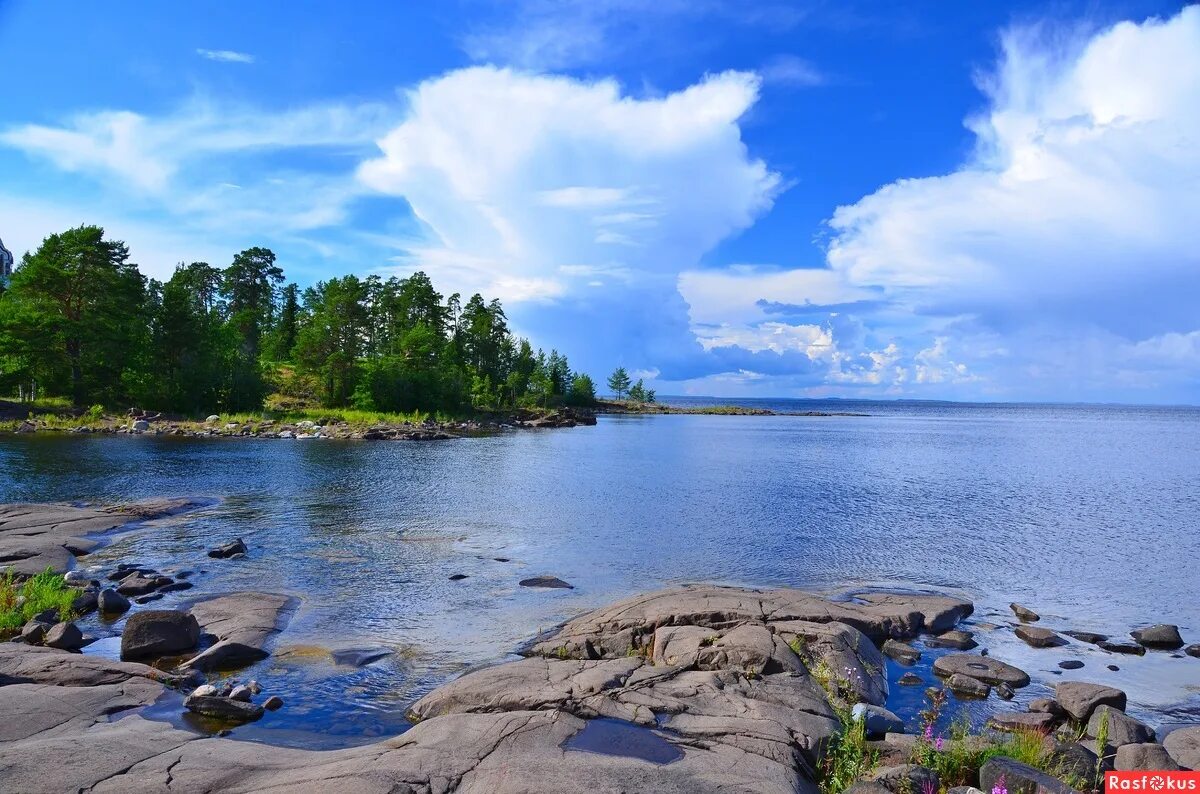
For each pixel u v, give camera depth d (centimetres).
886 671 1190
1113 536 2438
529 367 13575
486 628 1351
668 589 1504
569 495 3209
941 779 741
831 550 2155
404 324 10875
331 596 1548
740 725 813
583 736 771
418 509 2716
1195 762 828
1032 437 9725
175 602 1462
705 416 17950
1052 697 1096
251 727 892
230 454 4397
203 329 7106
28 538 1880
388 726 908
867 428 12381
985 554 2139
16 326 5672
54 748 722
